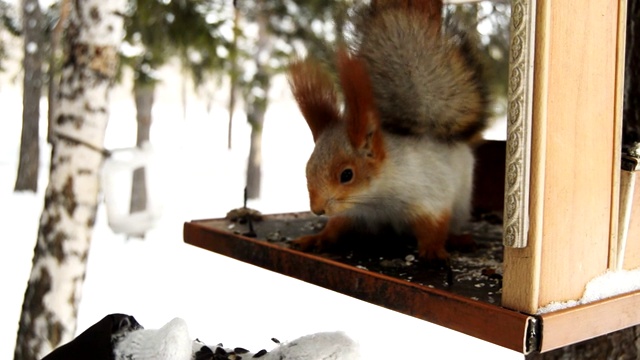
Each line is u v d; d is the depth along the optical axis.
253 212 0.89
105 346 0.65
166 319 1.40
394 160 0.77
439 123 0.79
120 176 2.16
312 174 0.77
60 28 1.78
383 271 0.73
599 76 0.67
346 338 0.65
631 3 0.81
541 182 0.65
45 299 1.12
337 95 0.79
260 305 1.43
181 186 2.64
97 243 2.04
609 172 0.68
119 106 3.76
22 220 2.23
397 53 0.79
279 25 1.66
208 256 1.94
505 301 0.65
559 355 0.86
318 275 0.74
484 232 0.88
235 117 3.48
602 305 0.67
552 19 0.65
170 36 1.52
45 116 3.03
